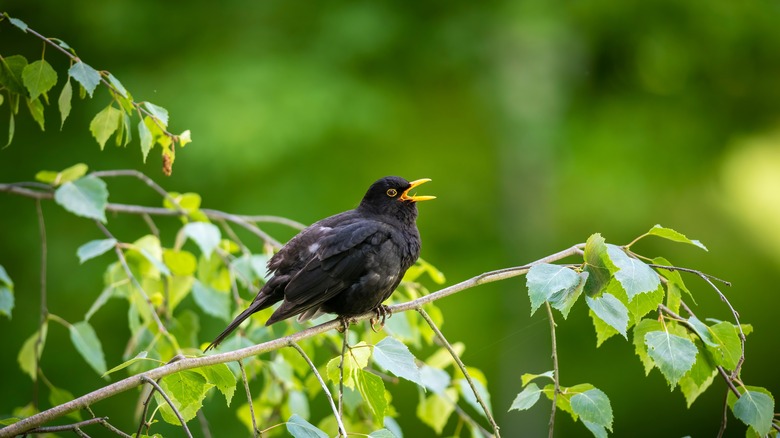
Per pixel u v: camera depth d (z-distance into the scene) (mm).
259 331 6824
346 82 13523
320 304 6570
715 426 17750
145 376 4637
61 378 12898
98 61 13930
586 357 16219
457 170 15695
